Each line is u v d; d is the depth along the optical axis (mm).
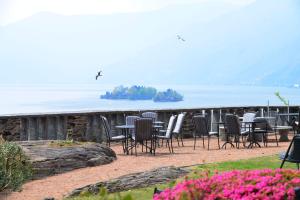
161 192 5828
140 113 19281
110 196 8555
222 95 145625
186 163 12781
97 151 13180
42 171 11750
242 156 13828
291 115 20391
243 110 22109
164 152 15438
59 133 17203
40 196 9789
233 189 5484
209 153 14852
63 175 11828
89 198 9094
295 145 8102
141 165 12695
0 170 10055
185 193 4809
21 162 11070
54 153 12352
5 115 16031
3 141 11430
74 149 12766
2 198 9703
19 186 10250
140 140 14867
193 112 20547
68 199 9156
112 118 18672
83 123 17766
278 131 19438
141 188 9734
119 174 11500
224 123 17344
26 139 16453
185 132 20188
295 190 5320
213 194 5453
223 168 11484
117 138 15641
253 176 5793
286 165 11773
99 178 11219
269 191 5395
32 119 16609
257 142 17312
